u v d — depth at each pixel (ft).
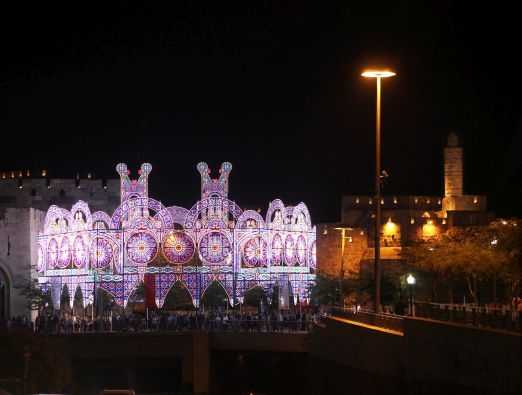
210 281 420.77
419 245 486.79
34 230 482.69
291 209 440.04
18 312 475.31
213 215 419.74
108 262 418.10
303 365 404.98
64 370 380.17
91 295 422.41
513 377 199.52
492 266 398.01
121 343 410.52
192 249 417.69
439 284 485.97
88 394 410.93
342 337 321.73
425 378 242.58
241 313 451.53
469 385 219.20
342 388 319.47
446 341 231.30
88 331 417.49
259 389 432.25
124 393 242.58
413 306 288.92
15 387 321.93
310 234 448.24
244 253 420.36
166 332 414.21
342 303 454.81
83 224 426.10
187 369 413.39
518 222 362.12
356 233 570.46
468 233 471.21
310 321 415.03
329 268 571.28
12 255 477.36
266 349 407.03
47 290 460.96
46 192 602.85
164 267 419.54
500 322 218.79
